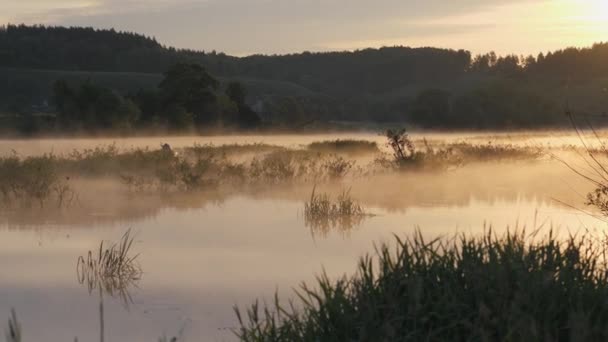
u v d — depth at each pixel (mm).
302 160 26125
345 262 10242
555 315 4891
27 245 11914
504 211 15406
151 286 9125
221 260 10570
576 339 4586
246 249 11359
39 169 18984
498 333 4871
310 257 10664
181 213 15594
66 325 7559
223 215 15195
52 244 12023
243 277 9508
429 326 5133
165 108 68812
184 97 70062
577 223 13320
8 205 16766
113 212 15734
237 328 7309
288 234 12727
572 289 5098
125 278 9555
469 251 5777
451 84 199625
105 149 37156
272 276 9523
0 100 158625
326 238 12242
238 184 21094
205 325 7445
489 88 93562
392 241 11758
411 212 15297
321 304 5344
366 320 5043
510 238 6184
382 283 5527
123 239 12398
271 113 99312
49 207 16516
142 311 8016
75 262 10578
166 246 11719
